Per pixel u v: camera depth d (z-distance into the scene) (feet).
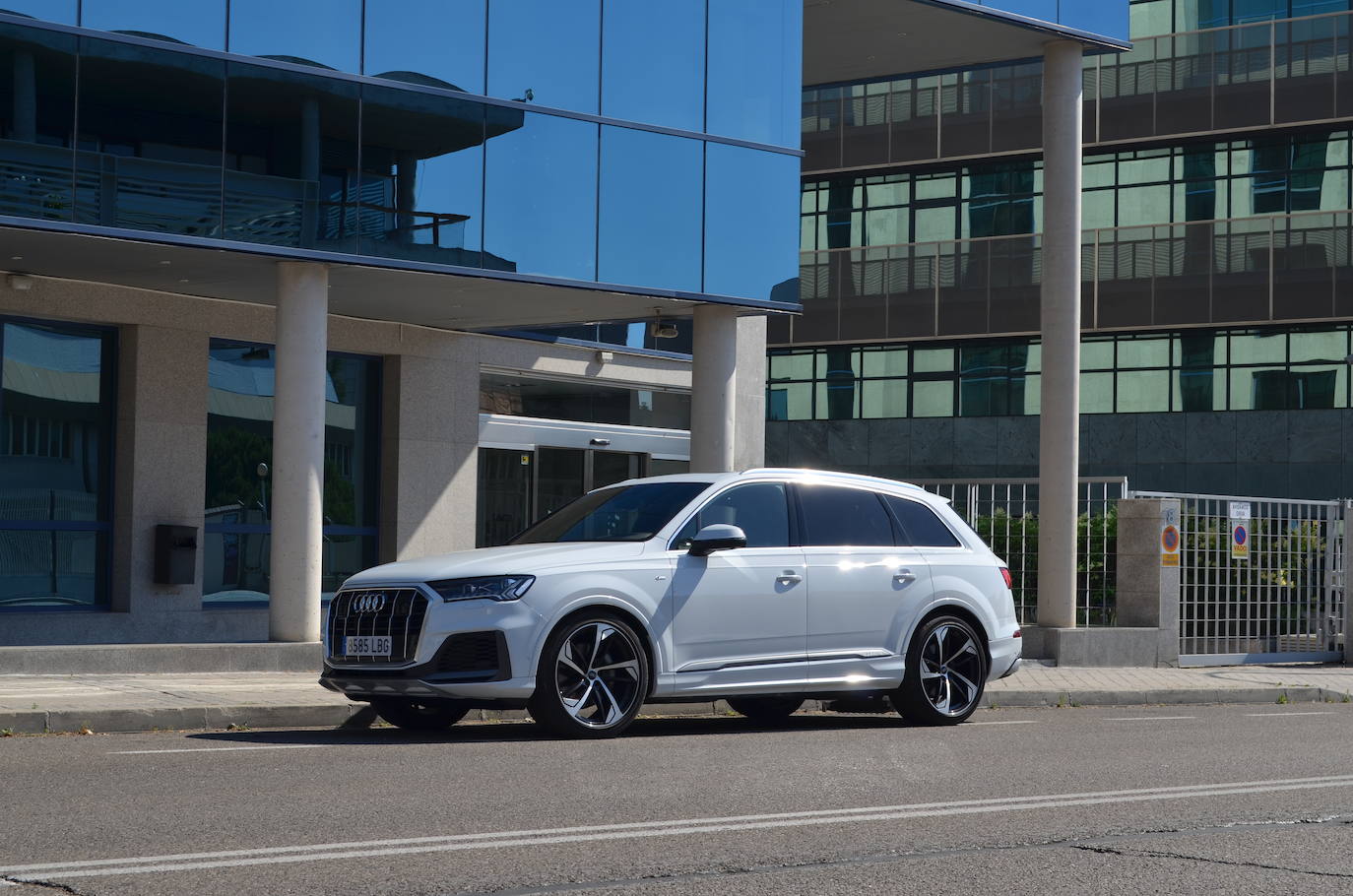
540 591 35.27
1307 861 21.91
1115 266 127.13
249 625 65.31
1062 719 44.88
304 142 54.90
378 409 70.49
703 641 37.50
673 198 61.82
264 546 66.44
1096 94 129.18
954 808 26.00
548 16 59.57
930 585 41.55
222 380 65.31
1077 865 21.33
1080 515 66.13
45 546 60.64
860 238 139.13
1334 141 122.83
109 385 62.59
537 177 59.00
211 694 42.04
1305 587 69.46
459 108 57.62
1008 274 130.31
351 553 69.41
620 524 38.83
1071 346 64.90
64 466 61.21
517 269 58.39
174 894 18.51
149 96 52.60
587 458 77.36
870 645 40.24
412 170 56.70
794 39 64.85
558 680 35.45
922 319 133.28
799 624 39.01
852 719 44.68
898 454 136.87
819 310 137.08
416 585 35.37
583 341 75.61
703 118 62.69
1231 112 124.06
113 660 49.96
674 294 61.62
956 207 134.82
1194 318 124.06
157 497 62.49
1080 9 66.18
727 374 64.34
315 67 55.11
